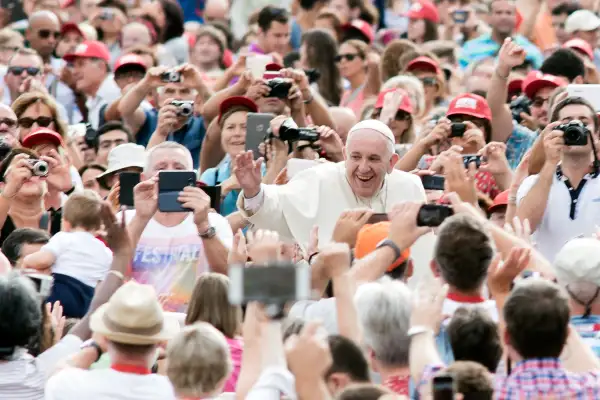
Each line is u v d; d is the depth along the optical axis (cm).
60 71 6156
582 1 7212
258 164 3909
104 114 5534
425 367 2670
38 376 3034
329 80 6038
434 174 4072
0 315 2959
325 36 6050
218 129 4772
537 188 3850
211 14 7812
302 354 2462
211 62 6525
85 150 5188
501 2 6850
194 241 3803
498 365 2788
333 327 3041
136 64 5816
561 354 2770
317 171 4019
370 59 6016
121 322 2841
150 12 6950
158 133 4797
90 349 2914
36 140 4600
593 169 3881
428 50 6456
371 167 3947
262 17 6725
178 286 3766
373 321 2839
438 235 2998
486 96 5375
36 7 7456
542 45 7062
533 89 5125
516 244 3136
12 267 3834
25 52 5828
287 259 3562
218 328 3184
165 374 2903
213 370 2733
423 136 4741
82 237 3766
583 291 3048
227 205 4400
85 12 7681
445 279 2978
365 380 2739
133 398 2839
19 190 4191
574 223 3853
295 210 3947
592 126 4034
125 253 3206
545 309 2675
